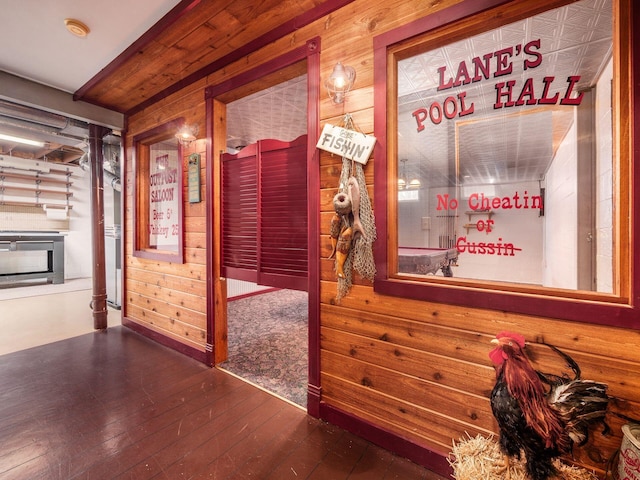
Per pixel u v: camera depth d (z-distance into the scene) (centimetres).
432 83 177
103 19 208
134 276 355
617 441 113
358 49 172
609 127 144
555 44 160
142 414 192
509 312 133
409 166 223
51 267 639
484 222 190
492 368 138
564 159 204
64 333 342
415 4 154
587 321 117
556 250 193
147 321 336
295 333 350
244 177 242
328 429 180
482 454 122
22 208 627
